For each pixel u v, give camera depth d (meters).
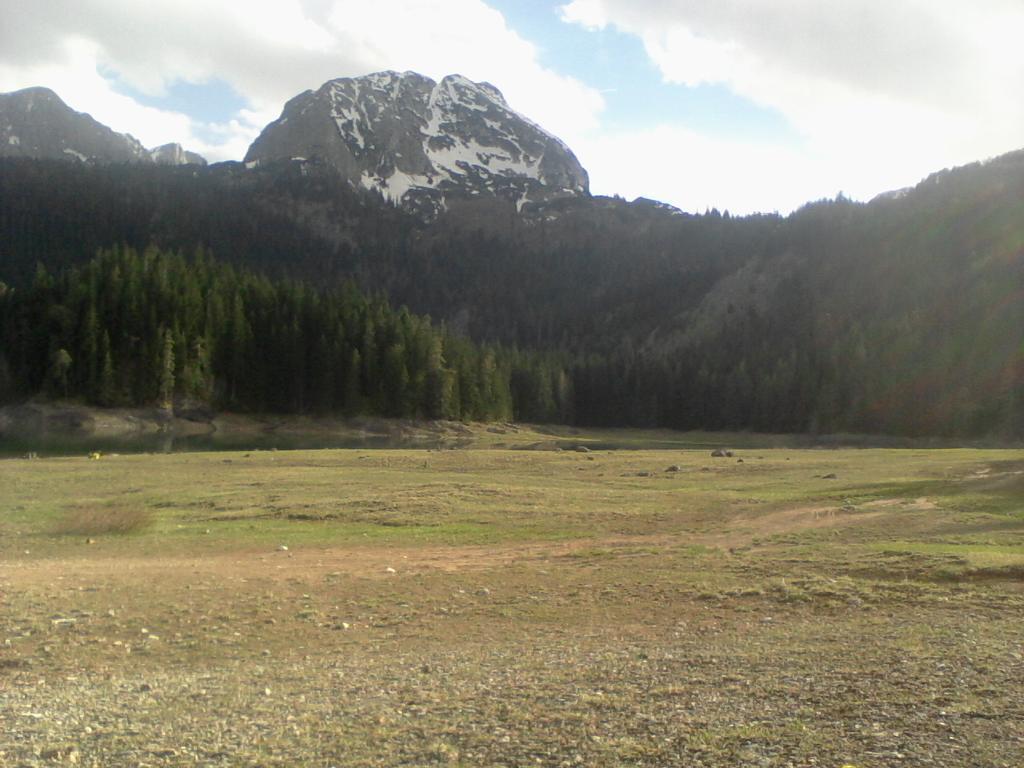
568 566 20.22
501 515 30.55
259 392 111.19
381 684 11.09
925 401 116.81
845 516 28.00
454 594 17.25
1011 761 6.94
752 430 133.88
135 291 107.06
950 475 38.47
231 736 8.90
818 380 128.88
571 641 13.45
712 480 43.16
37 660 12.79
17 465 45.19
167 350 100.50
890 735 7.75
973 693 8.90
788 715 8.62
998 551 19.53
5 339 102.81
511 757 7.86
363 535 26.70
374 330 120.56
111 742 8.75
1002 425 108.62
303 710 9.89
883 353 127.62
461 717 9.27
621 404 148.75
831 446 115.19
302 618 15.46
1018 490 30.17
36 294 105.69
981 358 117.88
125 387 99.69
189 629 14.70
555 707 9.48
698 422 141.75
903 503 29.81
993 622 12.72
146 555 23.08
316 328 116.88
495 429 119.38
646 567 19.61
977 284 143.25
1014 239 157.00
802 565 18.67
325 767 7.82
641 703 9.44
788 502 32.69
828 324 163.00
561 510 31.72
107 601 16.50
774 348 162.88
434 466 49.81
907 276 167.12
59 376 95.81
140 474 42.56
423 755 8.05
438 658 12.62
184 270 122.88
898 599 14.87
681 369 150.12
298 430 106.06
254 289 122.44
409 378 116.38
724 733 8.15
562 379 147.25
